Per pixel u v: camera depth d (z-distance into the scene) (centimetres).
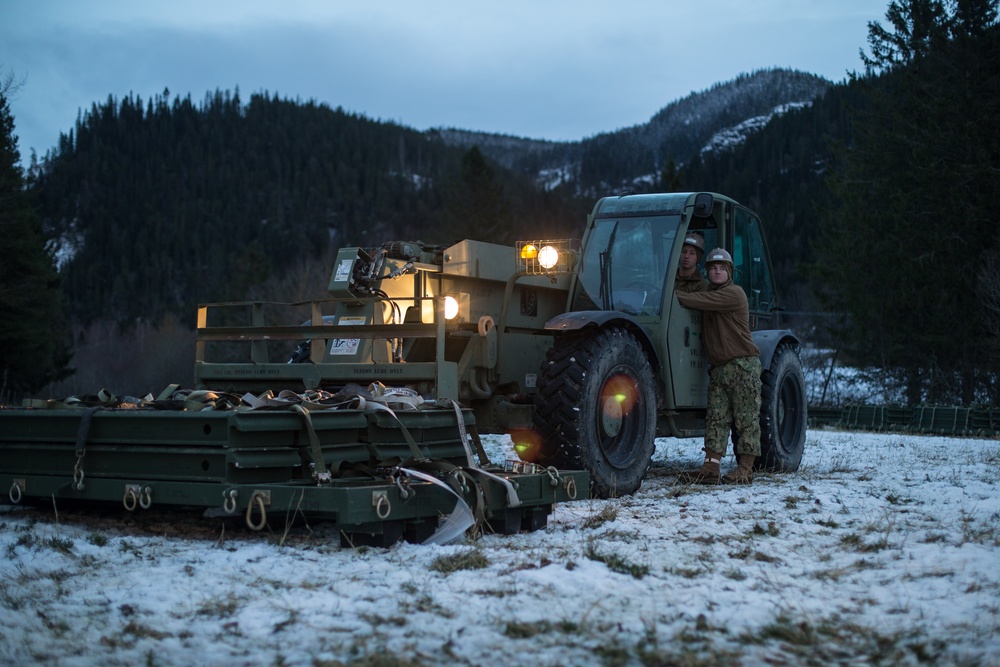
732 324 682
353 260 612
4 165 3189
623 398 617
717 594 324
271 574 349
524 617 290
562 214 12400
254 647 264
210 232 16375
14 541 409
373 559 375
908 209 2836
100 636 274
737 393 682
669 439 1248
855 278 2942
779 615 299
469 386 600
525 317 672
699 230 780
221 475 407
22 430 476
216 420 407
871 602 322
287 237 14300
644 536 434
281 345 2034
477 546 399
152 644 267
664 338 666
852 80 3081
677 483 669
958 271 2705
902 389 2941
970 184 2736
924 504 553
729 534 445
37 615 294
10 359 3256
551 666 247
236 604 305
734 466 843
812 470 796
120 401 504
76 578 343
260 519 433
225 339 607
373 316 609
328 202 17625
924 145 2795
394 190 17675
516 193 12888
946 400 2822
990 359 2681
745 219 820
